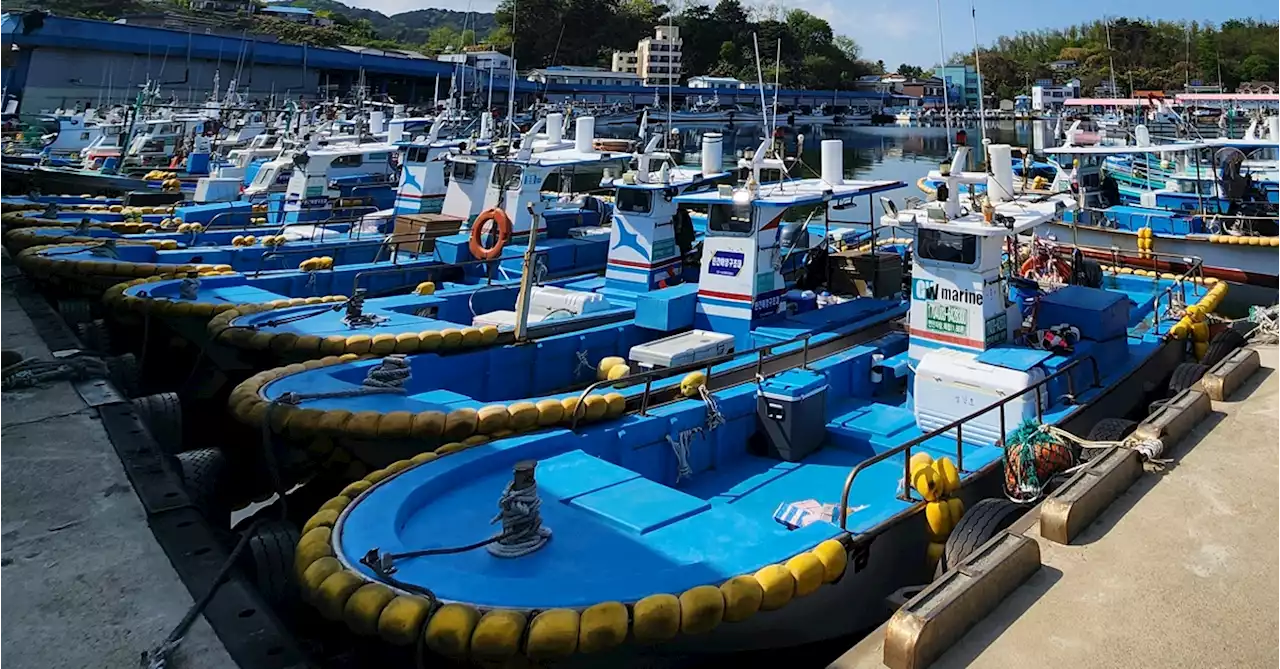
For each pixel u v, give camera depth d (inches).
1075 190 682.2
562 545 163.9
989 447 240.4
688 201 339.6
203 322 334.6
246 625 133.1
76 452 199.8
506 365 311.0
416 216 521.7
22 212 595.5
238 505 253.6
